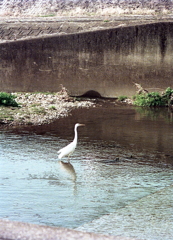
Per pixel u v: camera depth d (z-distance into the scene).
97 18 25.56
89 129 15.73
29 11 28.66
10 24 26.14
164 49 22.91
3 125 15.84
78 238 2.38
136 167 10.81
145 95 22.72
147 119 18.17
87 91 23.97
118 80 23.61
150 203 7.83
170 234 6.14
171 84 23.23
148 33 22.86
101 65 23.58
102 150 12.60
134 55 23.19
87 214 7.38
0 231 2.43
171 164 11.17
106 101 22.98
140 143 13.61
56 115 18.36
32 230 2.46
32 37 23.83
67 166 10.79
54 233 2.44
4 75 24.28
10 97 19.44
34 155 11.80
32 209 7.63
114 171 10.41
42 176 9.85
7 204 7.88
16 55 23.97
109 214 7.23
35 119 17.11
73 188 8.98
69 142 13.52
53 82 24.03
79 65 23.73
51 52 23.72
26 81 24.20
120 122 17.31
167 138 14.39
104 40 23.27
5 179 9.55
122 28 23.00
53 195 8.48
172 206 7.63
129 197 8.40
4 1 30.02
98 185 9.22
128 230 6.35
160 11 26.11
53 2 28.77
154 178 9.84
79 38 23.41
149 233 6.19
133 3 27.00
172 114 19.69
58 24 25.34
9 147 12.64
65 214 7.38
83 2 28.11
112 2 27.44
